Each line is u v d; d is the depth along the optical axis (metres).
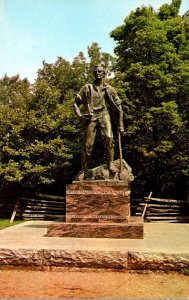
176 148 18.84
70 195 10.35
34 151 18.36
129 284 6.80
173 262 7.48
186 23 20.81
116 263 7.64
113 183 10.26
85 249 7.78
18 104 20.08
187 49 20.27
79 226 9.79
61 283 6.86
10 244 8.41
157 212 17.80
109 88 11.30
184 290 6.45
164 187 19.83
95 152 19.14
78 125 19.59
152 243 8.69
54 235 9.84
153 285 6.74
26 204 18.83
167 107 17.55
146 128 18.03
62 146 18.62
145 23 19.44
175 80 18.69
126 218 10.05
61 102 23.77
